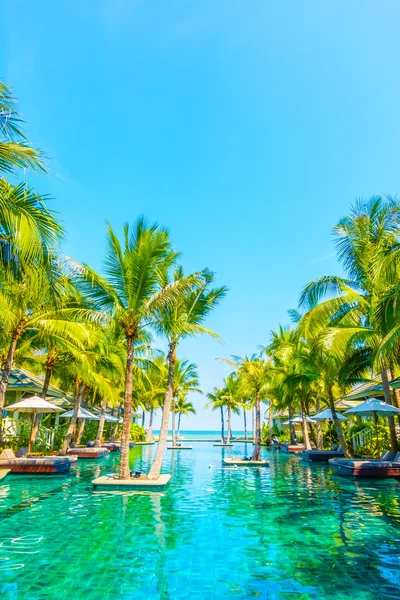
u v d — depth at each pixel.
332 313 16.44
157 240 12.67
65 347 17.09
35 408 18.50
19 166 6.70
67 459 16.20
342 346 14.55
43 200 7.16
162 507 9.52
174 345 14.49
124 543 6.58
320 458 22.12
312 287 17.09
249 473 17.06
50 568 5.41
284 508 9.51
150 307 13.01
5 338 15.09
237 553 6.11
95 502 10.05
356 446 25.95
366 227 16.42
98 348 21.03
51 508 9.28
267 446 44.31
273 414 49.38
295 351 23.56
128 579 5.05
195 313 15.41
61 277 9.63
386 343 10.76
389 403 16.34
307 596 4.57
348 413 18.25
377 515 8.73
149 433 48.72
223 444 48.66
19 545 6.43
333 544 6.58
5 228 6.93
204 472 17.59
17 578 5.05
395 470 14.94
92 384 21.67
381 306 11.52
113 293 13.30
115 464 19.58
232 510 9.25
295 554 6.07
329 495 11.37
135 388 30.98
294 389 25.53
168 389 14.10
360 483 13.77
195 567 5.50
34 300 8.88
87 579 5.04
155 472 13.05
